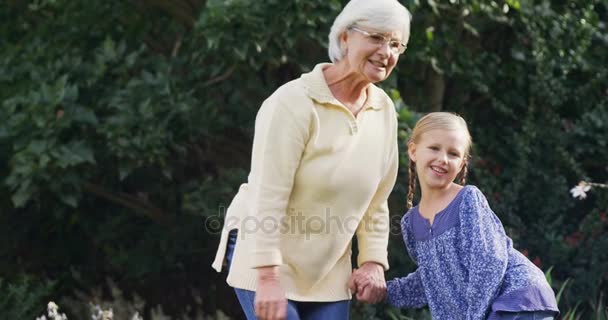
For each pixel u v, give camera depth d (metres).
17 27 10.39
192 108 8.73
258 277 4.91
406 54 8.78
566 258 9.35
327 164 4.96
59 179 8.77
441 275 5.08
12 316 9.74
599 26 9.97
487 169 9.78
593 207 10.14
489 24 9.70
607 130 9.78
